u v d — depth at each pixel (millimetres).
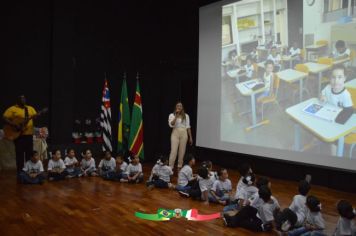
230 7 6879
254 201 3785
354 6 4934
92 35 8195
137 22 8570
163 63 8367
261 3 6293
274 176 6543
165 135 8453
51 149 7352
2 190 5234
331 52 5219
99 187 5543
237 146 6762
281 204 4648
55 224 3770
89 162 6480
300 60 5652
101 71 8320
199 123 7645
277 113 6020
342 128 5066
